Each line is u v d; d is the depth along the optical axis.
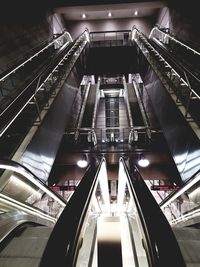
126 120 12.45
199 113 5.70
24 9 12.29
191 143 5.12
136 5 16.23
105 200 7.05
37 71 8.29
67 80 9.01
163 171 8.78
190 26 12.62
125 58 17.92
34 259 2.02
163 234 1.49
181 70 6.85
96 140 10.20
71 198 2.08
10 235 2.41
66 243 1.41
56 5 16.19
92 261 2.16
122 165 4.62
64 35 15.58
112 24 20.02
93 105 13.15
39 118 5.67
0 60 8.73
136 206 2.02
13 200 3.82
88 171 3.35
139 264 2.21
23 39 11.58
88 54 17.86
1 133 4.02
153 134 9.76
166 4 16.27
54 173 9.11
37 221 3.47
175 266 1.23
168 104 6.88
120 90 15.35
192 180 3.67
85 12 17.67
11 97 5.79
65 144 9.68
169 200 5.01
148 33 19.80
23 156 4.54
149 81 10.58
